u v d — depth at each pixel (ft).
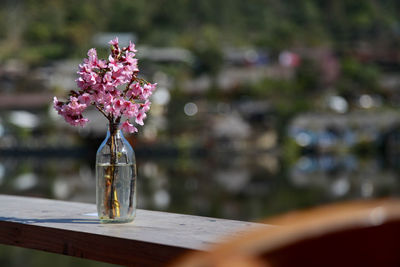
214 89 191.52
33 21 299.58
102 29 310.04
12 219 4.92
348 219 1.08
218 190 59.98
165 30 316.60
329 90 228.63
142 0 323.16
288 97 199.31
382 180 69.67
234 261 0.94
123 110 4.91
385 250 1.09
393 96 238.48
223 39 323.16
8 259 22.36
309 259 1.05
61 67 185.16
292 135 140.05
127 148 4.91
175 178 72.13
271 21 346.13
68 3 306.35
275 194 57.67
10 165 92.79
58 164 95.81
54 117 132.87
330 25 362.12
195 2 338.95
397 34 343.26
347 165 96.17
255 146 137.69
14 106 163.02
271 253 1.02
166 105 136.67
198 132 137.80
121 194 4.71
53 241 4.48
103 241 4.11
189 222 4.80
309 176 75.31
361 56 276.21
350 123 159.74
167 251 3.70
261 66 241.55
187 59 230.89
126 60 4.94
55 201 6.38
